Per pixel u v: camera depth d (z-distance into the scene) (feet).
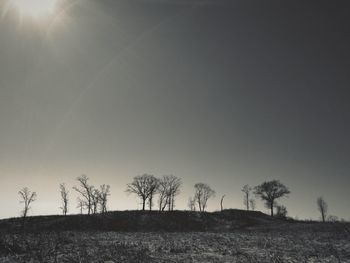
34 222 262.47
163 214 295.28
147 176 314.96
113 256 75.97
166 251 87.97
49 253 77.20
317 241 115.75
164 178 323.98
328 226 196.65
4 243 86.63
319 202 327.06
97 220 263.08
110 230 243.60
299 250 88.63
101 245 97.96
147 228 254.06
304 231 183.21
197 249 92.02
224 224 282.77
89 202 287.28
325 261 69.92
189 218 290.35
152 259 74.13
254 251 87.20
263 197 346.33
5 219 271.69
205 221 286.05
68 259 71.77
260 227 254.27
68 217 268.62
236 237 141.08
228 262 70.18
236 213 323.98
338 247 94.17
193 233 187.42
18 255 77.05
